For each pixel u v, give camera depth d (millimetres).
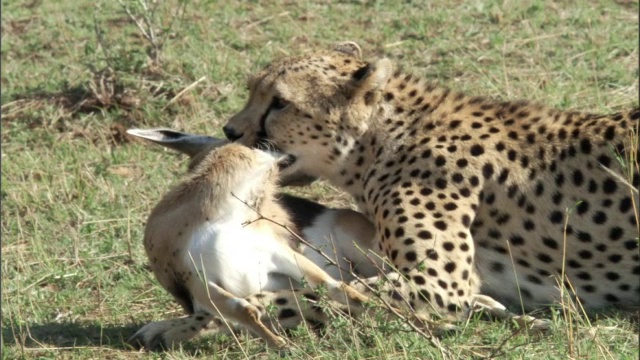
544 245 10516
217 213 9750
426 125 11086
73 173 14664
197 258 9680
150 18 17328
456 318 10102
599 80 16438
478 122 11023
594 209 10367
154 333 9844
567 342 9391
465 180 10633
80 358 9711
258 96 11461
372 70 11094
